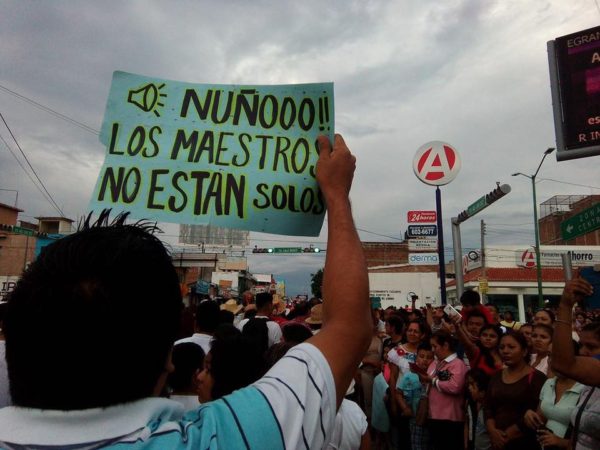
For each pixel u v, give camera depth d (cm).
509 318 1113
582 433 304
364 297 106
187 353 332
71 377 79
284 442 82
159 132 209
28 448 77
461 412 506
